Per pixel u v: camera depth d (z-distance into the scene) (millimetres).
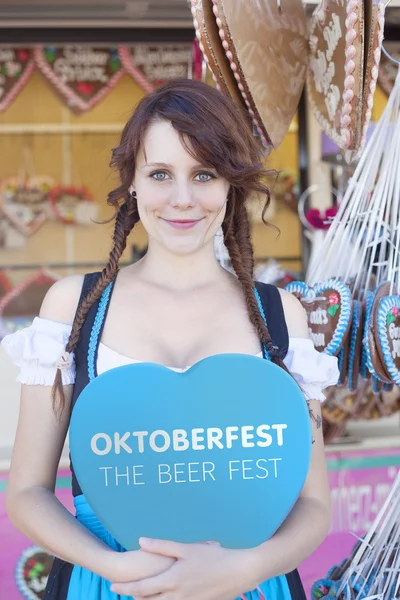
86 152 4887
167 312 1171
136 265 1261
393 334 1450
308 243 4375
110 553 1018
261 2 1460
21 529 1089
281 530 1091
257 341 1179
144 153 1102
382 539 1468
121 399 1034
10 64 4441
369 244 1539
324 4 1530
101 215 4914
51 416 1143
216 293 1209
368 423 2314
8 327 4324
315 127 4355
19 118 4805
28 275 4727
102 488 1038
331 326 1491
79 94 4477
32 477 1125
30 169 4871
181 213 1104
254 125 1544
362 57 1350
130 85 4555
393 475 2133
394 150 1525
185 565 983
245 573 1000
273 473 1047
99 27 2988
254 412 1044
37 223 4859
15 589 2051
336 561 2082
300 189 4418
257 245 4582
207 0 1364
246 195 1253
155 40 3031
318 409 1228
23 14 2775
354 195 1559
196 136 1060
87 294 1189
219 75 1434
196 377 1040
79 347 1158
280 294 1267
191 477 1041
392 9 2682
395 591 1418
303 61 1652
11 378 2352
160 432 1038
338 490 2104
